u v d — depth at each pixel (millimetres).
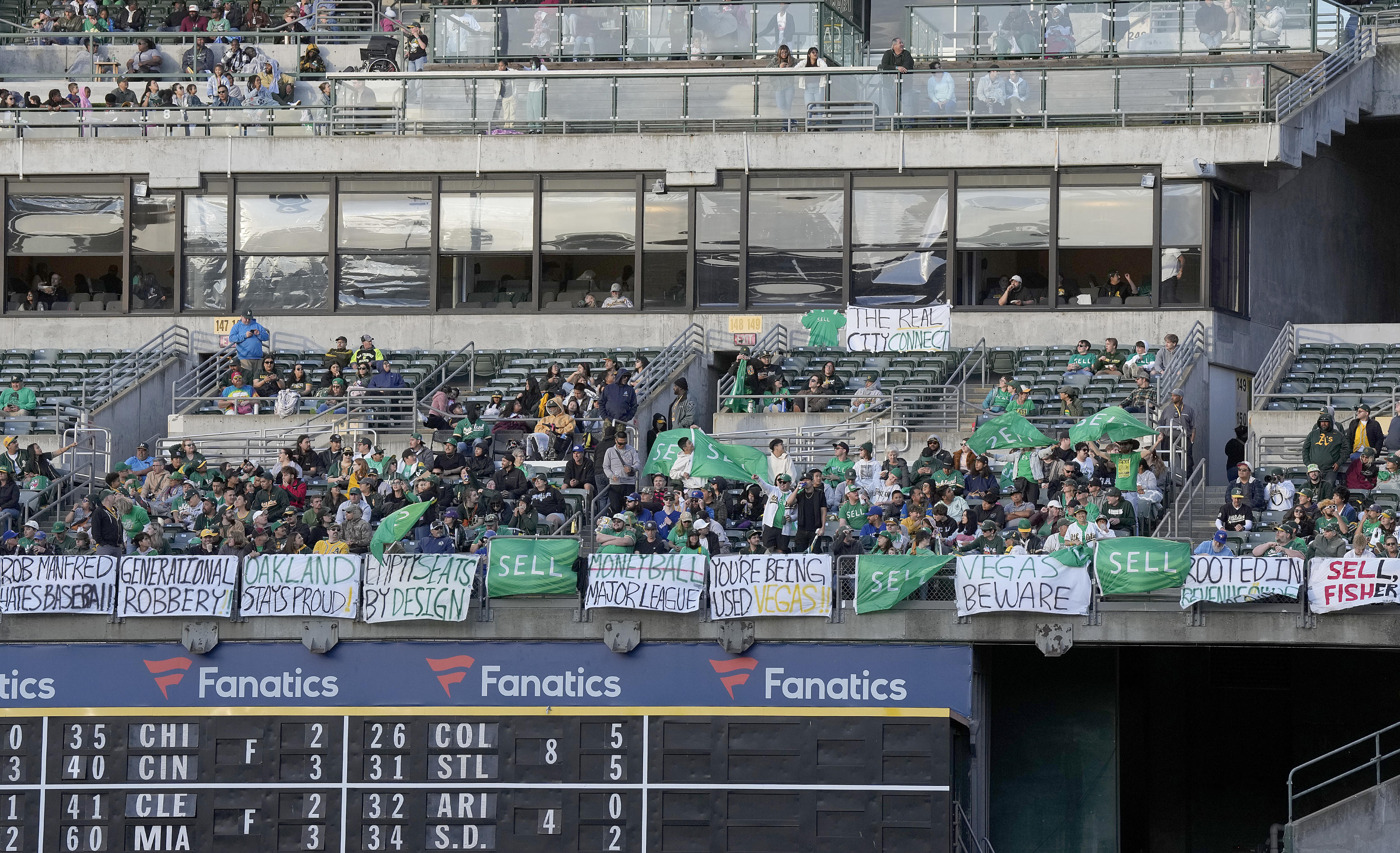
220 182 77062
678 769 49312
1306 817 47719
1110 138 72438
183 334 76312
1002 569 49500
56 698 51438
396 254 76500
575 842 49312
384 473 59688
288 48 89125
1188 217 72188
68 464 66188
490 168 75625
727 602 50219
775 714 49156
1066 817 52500
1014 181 73438
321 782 50031
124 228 77375
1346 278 81062
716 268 75125
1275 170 74250
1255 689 60969
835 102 74625
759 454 57625
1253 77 71750
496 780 49750
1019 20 78250
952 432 64750
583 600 50719
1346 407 67625
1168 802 61406
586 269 75688
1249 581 48281
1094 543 49375
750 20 79375
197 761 50312
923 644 49906
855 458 60531
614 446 59562
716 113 75188
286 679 51156
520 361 73000
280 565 51438
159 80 85688
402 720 50125
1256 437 64125
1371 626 47938
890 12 89938
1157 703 61656
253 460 66188
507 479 57469
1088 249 72938
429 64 80750
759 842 48750
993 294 73500
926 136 73625
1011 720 53031
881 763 48531
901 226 74188
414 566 51062
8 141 77312
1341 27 76625
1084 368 69062
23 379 73688
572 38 80188
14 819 50438
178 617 51406
